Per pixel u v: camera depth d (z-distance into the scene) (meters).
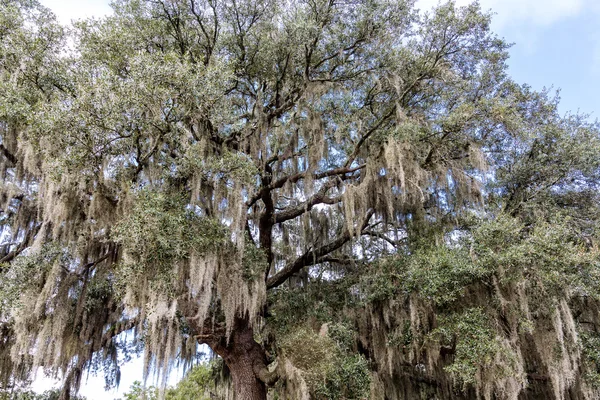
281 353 7.96
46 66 7.87
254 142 9.19
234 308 7.30
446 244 8.72
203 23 9.53
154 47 9.20
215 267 7.26
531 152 10.11
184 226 6.75
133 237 6.26
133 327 9.52
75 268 7.80
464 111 8.37
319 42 9.66
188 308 7.82
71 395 10.51
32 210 8.66
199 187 7.21
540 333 7.63
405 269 8.71
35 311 6.71
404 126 8.36
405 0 9.16
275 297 10.23
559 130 9.89
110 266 8.04
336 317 9.45
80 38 8.12
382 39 9.59
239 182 7.53
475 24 9.07
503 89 10.26
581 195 9.86
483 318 7.37
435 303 7.90
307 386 7.06
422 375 10.45
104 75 6.80
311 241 10.28
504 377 6.74
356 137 10.02
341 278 10.69
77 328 8.64
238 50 9.66
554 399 9.19
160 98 6.98
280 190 9.80
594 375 7.61
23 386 10.19
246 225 9.48
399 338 8.47
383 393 8.75
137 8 8.84
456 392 9.51
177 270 6.68
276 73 10.05
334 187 10.34
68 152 6.64
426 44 9.48
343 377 7.57
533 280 7.34
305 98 9.51
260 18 9.34
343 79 10.27
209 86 7.41
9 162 8.14
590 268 7.20
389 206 8.67
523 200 9.88
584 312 8.82
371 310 9.10
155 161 7.68
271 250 10.62
